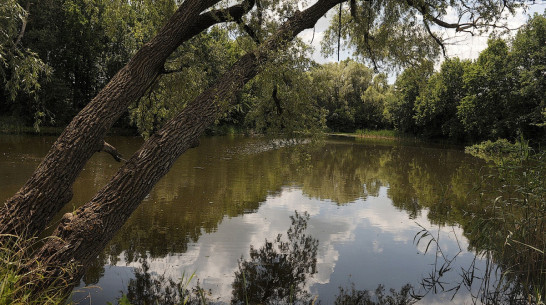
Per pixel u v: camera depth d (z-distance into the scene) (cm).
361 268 482
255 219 698
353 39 833
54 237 288
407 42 771
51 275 283
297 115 661
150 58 408
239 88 450
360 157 1917
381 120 4962
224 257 507
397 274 464
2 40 605
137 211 729
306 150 710
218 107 424
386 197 927
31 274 275
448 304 388
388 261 506
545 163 463
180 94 691
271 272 463
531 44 2552
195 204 796
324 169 1411
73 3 2642
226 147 2114
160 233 600
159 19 625
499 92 2839
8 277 226
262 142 2550
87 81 3039
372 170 1423
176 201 816
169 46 423
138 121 748
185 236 588
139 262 481
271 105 683
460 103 3177
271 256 515
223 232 614
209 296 395
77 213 323
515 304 390
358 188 1046
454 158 1988
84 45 2798
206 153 1769
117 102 377
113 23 700
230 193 919
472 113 3008
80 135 349
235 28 560
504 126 2759
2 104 2702
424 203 862
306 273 462
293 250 542
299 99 631
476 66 2989
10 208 318
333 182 1133
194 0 434
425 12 636
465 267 490
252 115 703
